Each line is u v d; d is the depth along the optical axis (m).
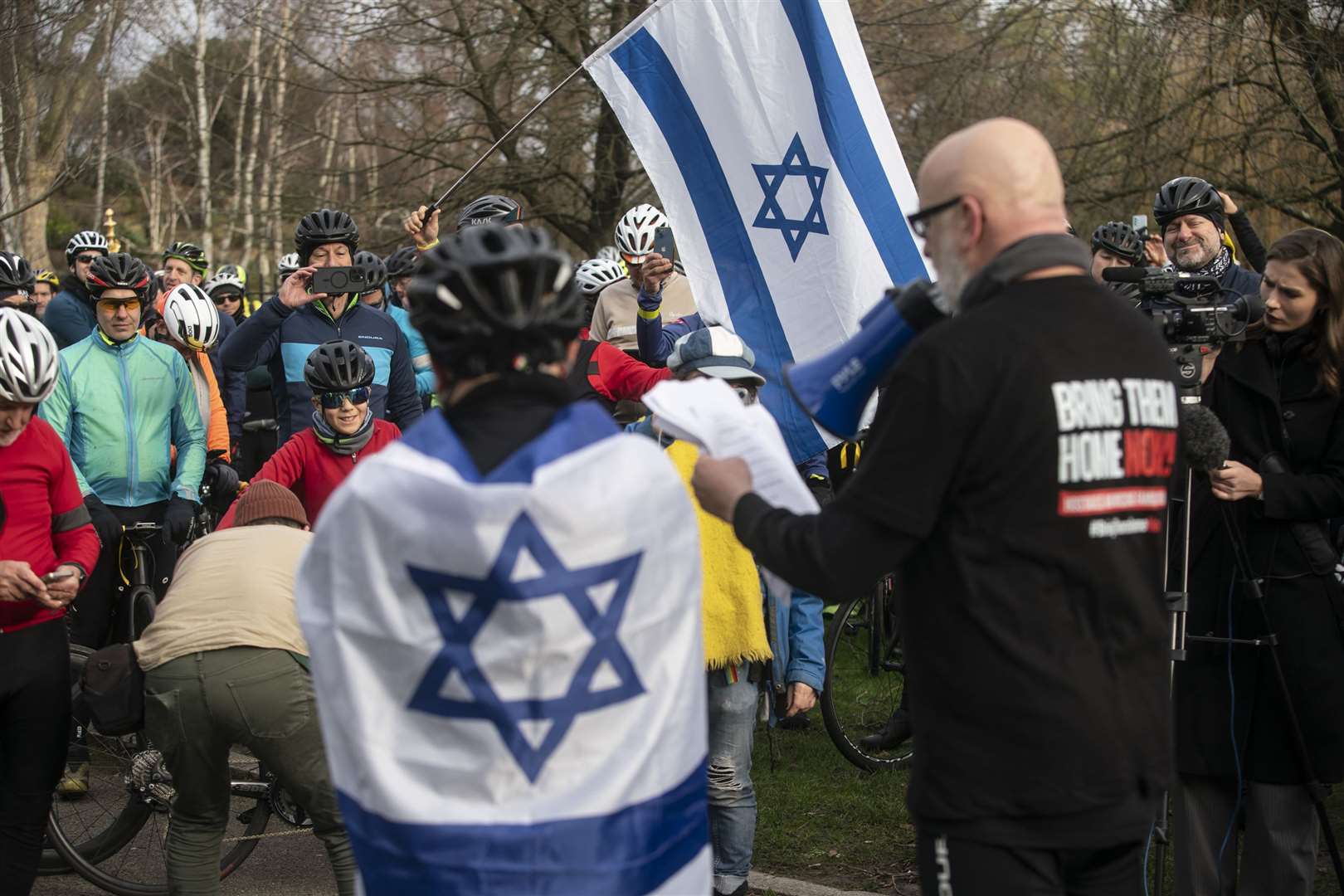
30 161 12.48
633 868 1.94
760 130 4.47
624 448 1.94
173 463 5.84
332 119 21.20
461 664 1.88
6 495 3.69
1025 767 2.12
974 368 2.11
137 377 5.44
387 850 1.91
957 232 2.24
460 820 1.88
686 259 4.55
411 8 15.29
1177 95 12.79
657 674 1.97
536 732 1.89
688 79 4.55
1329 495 3.39
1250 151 12.40
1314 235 3.45
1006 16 14.87
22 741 3.73
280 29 17.33
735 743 3.97
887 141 4.40
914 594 2.22
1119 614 2.17
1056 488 2.12
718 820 4.00
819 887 4.41
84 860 4.47
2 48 11.19
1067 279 2.21
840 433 2.42
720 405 2.43
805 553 2.18
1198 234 4.95
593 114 15.45
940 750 2.18
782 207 4.46
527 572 1.87
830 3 4.39
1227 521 3.45
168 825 4.35
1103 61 13.44
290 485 4.79
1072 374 2.14
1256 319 3.29
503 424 1.93
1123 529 2.18
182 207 26.62
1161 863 3.46
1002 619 2.12
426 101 16.03
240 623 3.57
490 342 1.94
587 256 16.30
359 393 4.71
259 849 4.96
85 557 3.85
